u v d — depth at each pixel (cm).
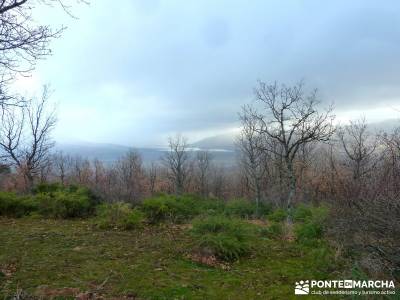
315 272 650
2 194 1184
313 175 2019
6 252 708
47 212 1139
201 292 554
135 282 579
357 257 630
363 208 582
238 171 3797
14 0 623
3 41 615
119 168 4028
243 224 882
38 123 2070
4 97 729
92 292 533
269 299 535
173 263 677
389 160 654
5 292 517
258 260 723
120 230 939
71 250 737
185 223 1062
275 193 2244
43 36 672
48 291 526
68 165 3859
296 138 1692
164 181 4416
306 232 851
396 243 536
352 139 1833
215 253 722
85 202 1142
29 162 2020
